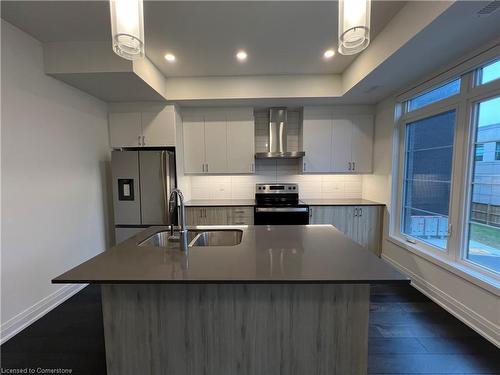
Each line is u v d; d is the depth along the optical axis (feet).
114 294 4.75
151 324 4.79
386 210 11.51
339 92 10.94
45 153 8.13
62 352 6.21
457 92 7.73
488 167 6.86
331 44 8.30
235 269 4.38
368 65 8.40
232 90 10.98
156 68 9.95
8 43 6.91
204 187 14.11
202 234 7.14
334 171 12.76
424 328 7.00
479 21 5.39
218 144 12.69
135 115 11.51
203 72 10.55
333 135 12.60
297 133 13.78
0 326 6.61
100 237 11.02
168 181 11.00
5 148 6.82
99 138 10.99
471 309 6.97
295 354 4.82
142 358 4.85
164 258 4.97
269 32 7.53
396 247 10.66
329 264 4.58
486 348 6.20
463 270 7.19
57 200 8.63
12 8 6.26
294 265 4.54
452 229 7.92
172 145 11.59
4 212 6.77
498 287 6.18
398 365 5.71
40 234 7.91
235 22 7.00
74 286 9.17
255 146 13.78
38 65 7.87
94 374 5.52
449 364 5.74
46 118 8.18
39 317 7.72
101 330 7.07
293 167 13.99
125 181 10.93
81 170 9.86
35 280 7.68
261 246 5.67
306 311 4.74
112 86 9.41
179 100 11.28
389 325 7.13
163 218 10.97
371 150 12.66
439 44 6.43
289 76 10.93
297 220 11.94
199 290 4.73
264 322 4.77
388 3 6.25
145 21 6.86
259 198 13.32
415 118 9.71
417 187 9.91
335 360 4.83
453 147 7.85
